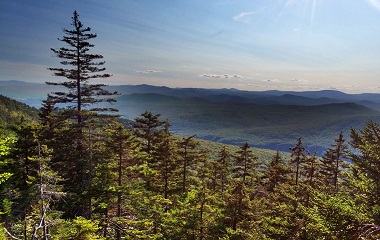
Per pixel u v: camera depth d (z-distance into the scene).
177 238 17.94
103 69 31.38
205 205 18.77
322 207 9.91
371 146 11.57
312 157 22.03
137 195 18.62
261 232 15.56
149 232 19.94
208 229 18.88
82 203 19.78
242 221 18.94
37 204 11.88
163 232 19.36
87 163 22.17
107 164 19.02
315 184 21.44
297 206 16.47
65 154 25.45
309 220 12.69
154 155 28.77
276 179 31.61
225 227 18.80
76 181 23.12
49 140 26.25
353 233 8.57
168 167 27.61
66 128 29.09
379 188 10.30
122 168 19.23
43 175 10.14
